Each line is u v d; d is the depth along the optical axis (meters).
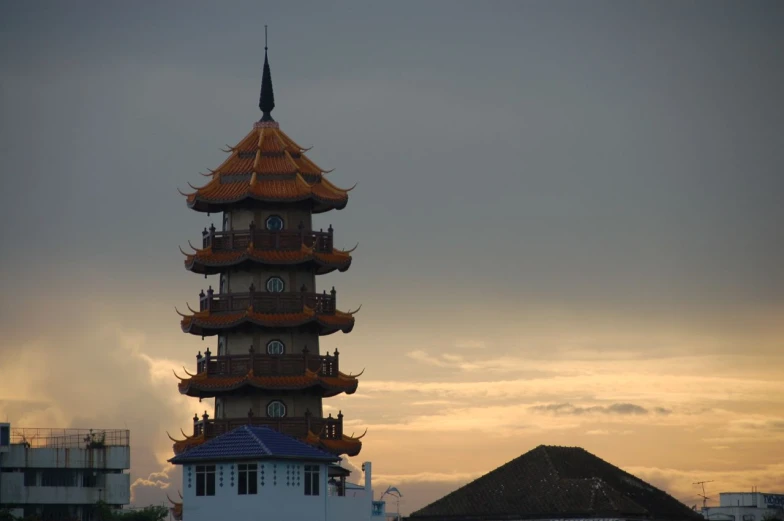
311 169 149.00
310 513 126.25
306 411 141.12
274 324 141.38
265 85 153.75
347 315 145.38
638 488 150.75
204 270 145.75
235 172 146.38
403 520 147.88
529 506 143.38
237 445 126.00
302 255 142.62
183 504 125.69
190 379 141.38
